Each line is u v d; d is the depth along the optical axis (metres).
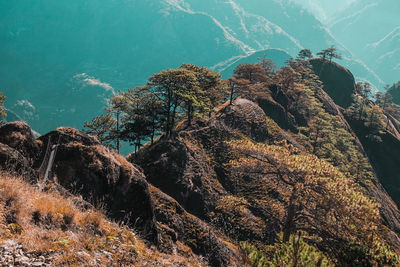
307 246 11.84
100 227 8.36
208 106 57.31
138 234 11.65
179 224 26.97
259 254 13.34
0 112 53.47
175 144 45.56
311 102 106.62
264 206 36.88
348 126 128.00
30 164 11.14
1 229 5.99
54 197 8.73
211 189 43.72
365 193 80.25
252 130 64.06
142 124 55.44
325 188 23.33
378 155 127.50
